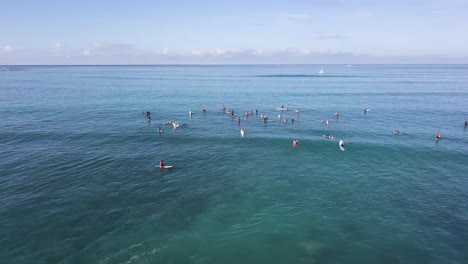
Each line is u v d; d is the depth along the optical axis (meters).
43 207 27.11
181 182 33.12
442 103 88.25
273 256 21.00
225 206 27.94
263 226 24.62
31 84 151.75
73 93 113.06
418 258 20.77
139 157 41.09
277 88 139.62
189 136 52.03
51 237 22.77
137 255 20.94
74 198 28.94
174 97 104.81
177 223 25.03
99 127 57.69
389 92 117.25
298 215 26.38
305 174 35.66
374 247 21.92
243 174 35.53
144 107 82.25
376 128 58.72
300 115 72.31
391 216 26.12
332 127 59.59
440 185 32.47
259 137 51.41
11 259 20.31
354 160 40.66
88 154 41.91
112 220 25.28
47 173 34.91
